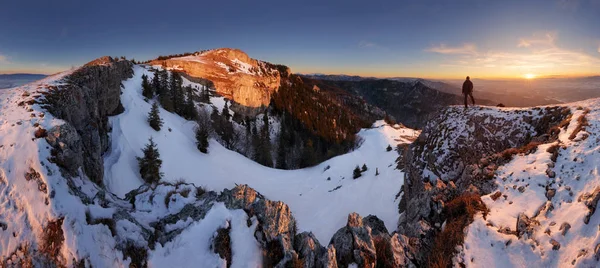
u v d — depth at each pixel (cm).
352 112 19788
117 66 6694
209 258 1480
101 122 4397
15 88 2611
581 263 1101
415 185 2855
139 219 1703
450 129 2822
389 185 5097
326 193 6156
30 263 1383
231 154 7444
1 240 1432
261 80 13625
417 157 3025
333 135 12156
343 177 7031
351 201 5147
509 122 2505
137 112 6281
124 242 1495
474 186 1905
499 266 1317
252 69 14675
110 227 1549
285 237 1593
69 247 1407
